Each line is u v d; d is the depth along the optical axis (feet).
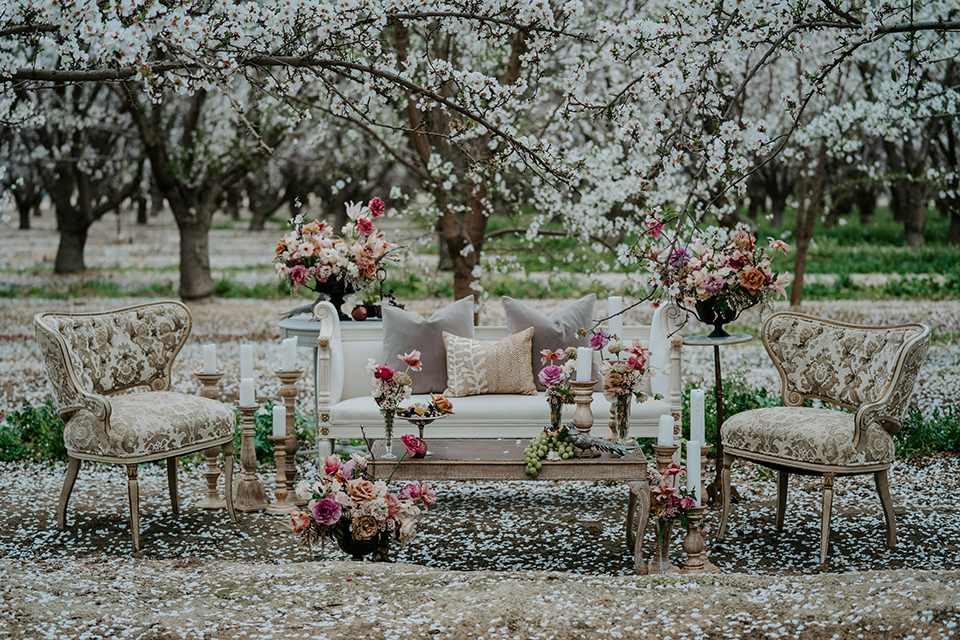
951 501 16.48
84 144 57.57
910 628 9.30
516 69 24.25
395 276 50.67
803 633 9.48
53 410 21.49
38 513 16.21
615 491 18.03
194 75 11.94
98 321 15.81
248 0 13.70
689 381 27.40
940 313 40.93
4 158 52.21
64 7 10.26
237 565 12.64
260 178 79.77
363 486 12.54
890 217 110.73
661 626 9.78
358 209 19.08
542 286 49.19
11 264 73.10
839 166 62.85
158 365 16.56
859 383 14.73
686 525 12.79
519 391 17.35
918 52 14.02
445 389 17.56
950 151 54.75
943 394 25.05
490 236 27.12
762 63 12.58
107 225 132.57
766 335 15.66
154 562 12.89
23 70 11.96
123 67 11.37
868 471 13.57
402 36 23.68
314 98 28.53
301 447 20.48
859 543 14.40
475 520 15.97
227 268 69.56
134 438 14.08
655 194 24.22
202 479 18.80
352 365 17.88
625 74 24.61
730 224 30.48
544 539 14.84
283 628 9.77
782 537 14.83
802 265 42.24
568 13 13.17
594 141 26.43
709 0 12.76
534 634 9.64
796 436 13.75
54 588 10.95
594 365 17.42
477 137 25.64
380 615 10.11
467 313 18.26
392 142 31.07
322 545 12.89
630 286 29.22
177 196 47.80
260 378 29.30
